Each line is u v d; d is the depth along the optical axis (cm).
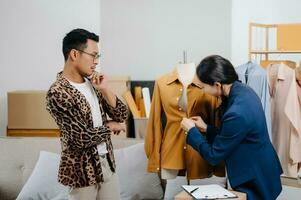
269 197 209
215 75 204
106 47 381
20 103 321
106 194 208
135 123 326
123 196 275
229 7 363
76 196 198
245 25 367
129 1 375
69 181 195
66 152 197
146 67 378
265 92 282
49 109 193
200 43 369
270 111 294
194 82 235
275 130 299
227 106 210
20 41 373
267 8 365
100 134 195
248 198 204
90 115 196
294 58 368
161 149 242
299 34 304
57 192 276
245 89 207
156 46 375
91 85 209
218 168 241
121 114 215
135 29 377
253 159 205
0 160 306
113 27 379
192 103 234
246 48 368
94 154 196
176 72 238
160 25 373
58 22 372
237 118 195
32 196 277
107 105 213
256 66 287
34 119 320
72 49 195
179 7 370
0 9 371
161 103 242
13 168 304
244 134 198
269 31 368
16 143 310
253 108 201
